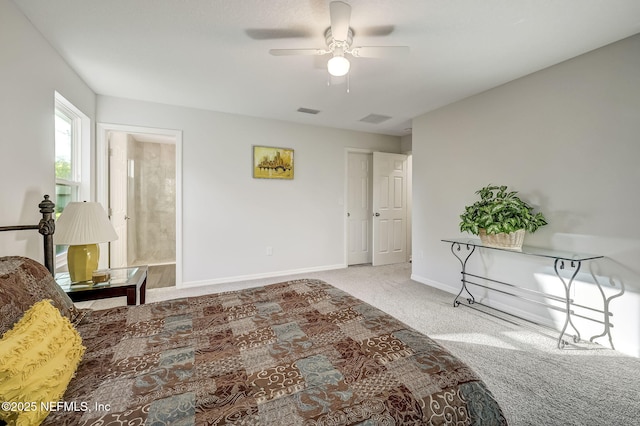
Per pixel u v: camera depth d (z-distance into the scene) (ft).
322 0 5.57
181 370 3.23
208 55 7.66
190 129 11.98
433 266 12.34
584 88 7.56
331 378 3.07
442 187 11.85
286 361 3.41
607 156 7.15
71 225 6.46
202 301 5.45
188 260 12.14
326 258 15.23
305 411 2.58
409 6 5.70
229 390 2.86
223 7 5.77
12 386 2.42
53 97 7.20
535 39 6.86
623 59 6.86
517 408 5.05
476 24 6.27
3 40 5.35
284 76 8.94
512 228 8.07
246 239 13.21
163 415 2.51
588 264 7.52
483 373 6.06
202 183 12.26
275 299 5.53
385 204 16.44
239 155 12.93
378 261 16.20
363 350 3.64
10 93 5.58
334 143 15.29
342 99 10.95
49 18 6.09
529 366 6.32
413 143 13.29
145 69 8.46
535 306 8.70
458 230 11.21
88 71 8.56
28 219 6.19
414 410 2.70
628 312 6.84
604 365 6.34
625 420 4.78
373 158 16.02
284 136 13.93
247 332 4.19
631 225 6.79
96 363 3.40
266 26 6.41
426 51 7.41
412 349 3.67
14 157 5.70
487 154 10.08
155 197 18.29
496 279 9.85
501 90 9.58
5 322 3.21
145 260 17.84
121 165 13.74
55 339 3.16
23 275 4.11
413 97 10.73
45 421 2.48
